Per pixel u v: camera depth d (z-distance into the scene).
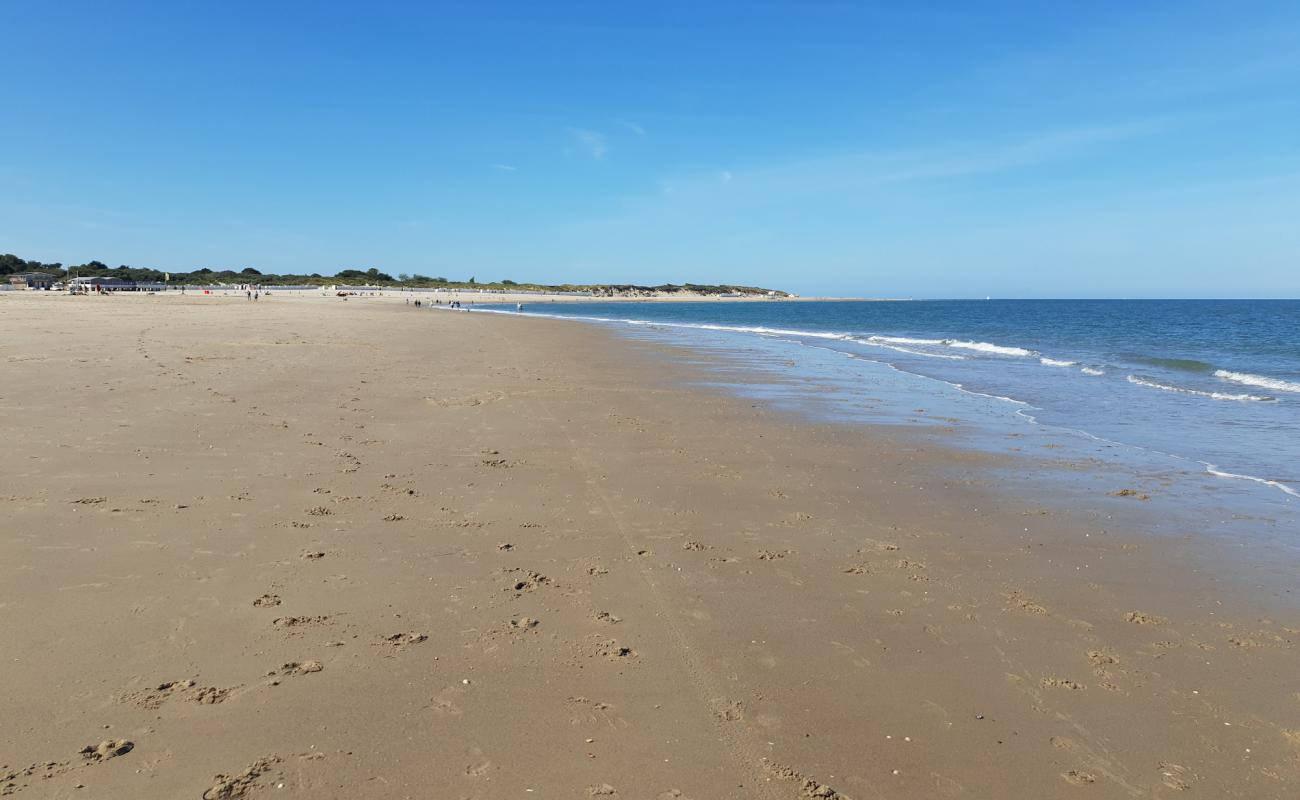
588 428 11.69
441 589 5.41
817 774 3.48
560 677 4.25
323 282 157.25
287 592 5.23
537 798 3.23
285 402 12.62
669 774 3.43
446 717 3.81
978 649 4.78
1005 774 3.53
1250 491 8.73
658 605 5.29
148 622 4.69
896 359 26.11
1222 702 4.21
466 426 11.41
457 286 182.12
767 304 180.12
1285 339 37.97
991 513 7.77
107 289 98.44
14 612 4.74
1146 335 42.44
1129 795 3.41
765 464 9.66
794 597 5.51
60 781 3.21
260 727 3.66
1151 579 6.03
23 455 8.33
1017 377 20.31
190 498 7.18
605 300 165.25
